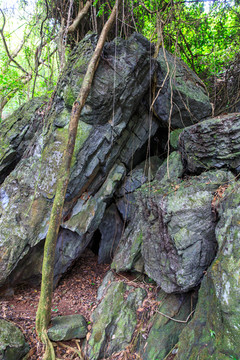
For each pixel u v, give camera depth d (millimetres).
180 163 4809
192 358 2676
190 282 3291
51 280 3592
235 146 3672
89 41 4824
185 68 6141
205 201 3316
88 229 5078
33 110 5914
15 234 4414
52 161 4703
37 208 4594
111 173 5473
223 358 2340
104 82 4629
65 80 4875
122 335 3629
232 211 2918
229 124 3682
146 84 5328
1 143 5594
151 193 3875
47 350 3334
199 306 3010
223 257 2760
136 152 5922
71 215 4895
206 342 2656
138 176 5953
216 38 7082
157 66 5484
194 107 5637
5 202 4738
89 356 3434
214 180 3574
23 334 3512
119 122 5129
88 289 4902
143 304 3988
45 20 6871
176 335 3406
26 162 4984
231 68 7035
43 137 5004
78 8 6797
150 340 3488
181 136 4562
